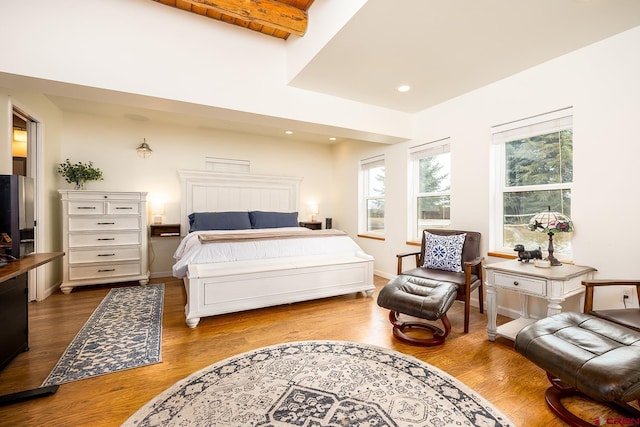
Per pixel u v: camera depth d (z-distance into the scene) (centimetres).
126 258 402
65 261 370
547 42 232
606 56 229
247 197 517
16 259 198
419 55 250
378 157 480
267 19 243
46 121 355
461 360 212
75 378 188
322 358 214
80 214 377
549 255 247
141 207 409
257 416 155
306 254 358
